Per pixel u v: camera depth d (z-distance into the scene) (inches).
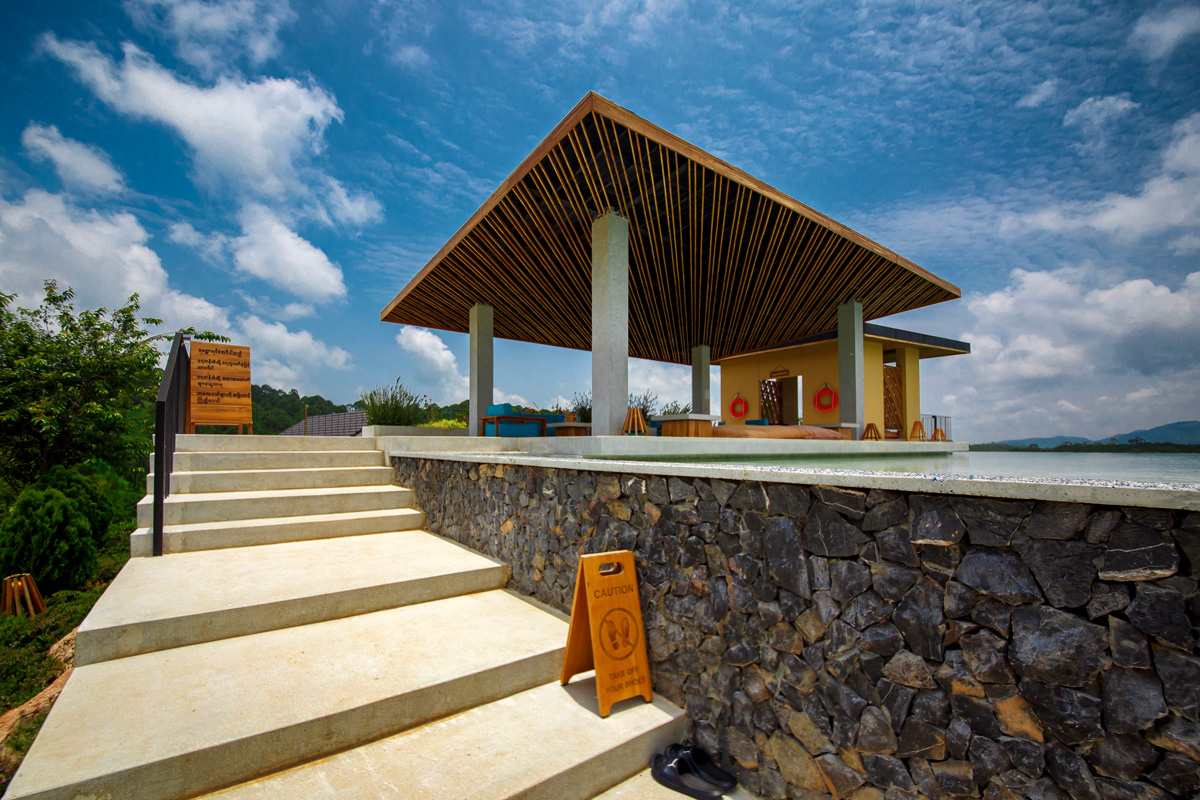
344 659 89.5
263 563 128.6
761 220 253.8
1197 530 41.0
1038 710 49.2
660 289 364.5
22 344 406.6
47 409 384.5
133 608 95.4
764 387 597.9
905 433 534.9
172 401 165.9
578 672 96.0
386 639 98.6
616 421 232.1
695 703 85.9
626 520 99.8
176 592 105.0
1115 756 44.2
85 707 71.4
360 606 111.4
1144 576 43.4
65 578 260.1
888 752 60.1
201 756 62.5
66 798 54.6
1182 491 40.0
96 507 302.4
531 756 73.0
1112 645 45.0
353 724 73.8
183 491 165.0
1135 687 43.5
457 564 132.5
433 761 71.2
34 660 177.9
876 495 63.0
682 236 277.1
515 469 132.9
